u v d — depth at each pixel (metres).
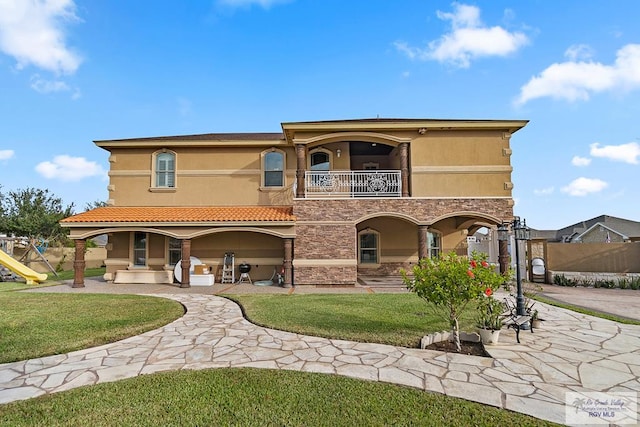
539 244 16.50
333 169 16.80
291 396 4.17
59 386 4.53
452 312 6.13
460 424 3.55
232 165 16.73
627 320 8.23
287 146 16.69
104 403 4.00
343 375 4.84
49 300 10.63
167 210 15.63
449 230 17.22
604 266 16.25
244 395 4.20
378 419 3.64
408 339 6.44
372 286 14.16
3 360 5.46
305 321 7.81
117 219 14.09
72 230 14.17
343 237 14.24
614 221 35.75
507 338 6.70
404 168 15.02
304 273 14.11
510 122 14.89
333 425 3.53
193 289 13.56
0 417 3.68
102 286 14.60
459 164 15.23
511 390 4.38
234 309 9.45
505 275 7.04
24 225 25.52
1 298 11.03
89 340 6.46
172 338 6.71
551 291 13.37
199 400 4.07
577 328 7.47
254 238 16.17
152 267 16.17
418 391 4.32
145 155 16.78
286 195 16.52
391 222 17.16
